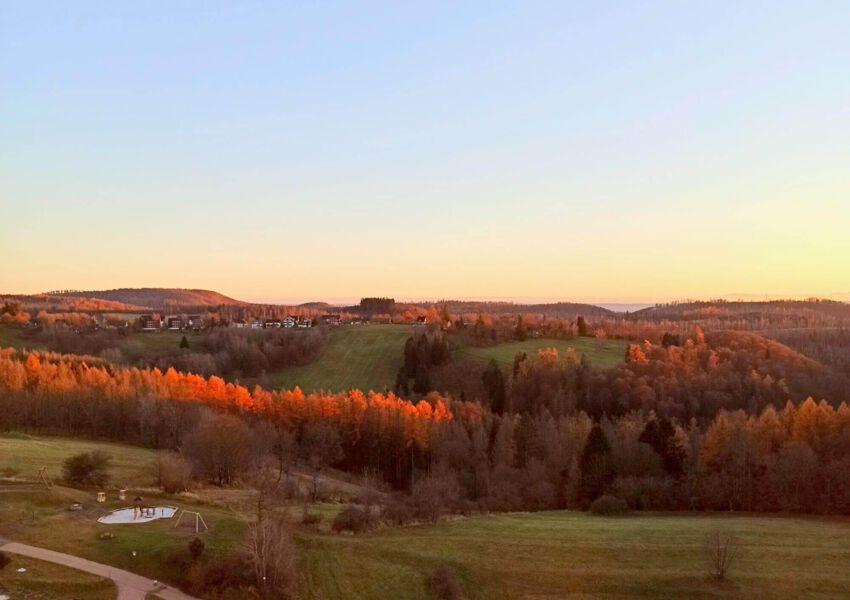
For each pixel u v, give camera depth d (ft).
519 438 382.01
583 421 383.86
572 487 321.32
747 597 184.96
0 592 166.50
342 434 424.46
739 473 297.33
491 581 195.93
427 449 398.83
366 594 188.44
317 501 289.53
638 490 296.30
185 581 184.96
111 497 242.17
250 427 386.11
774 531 236.02
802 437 318.86
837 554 212.23
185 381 468.34
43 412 405.80
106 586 176.96
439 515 267.80
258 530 197.67
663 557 210.79
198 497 254.27
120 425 408.46
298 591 187.42
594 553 213.87
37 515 214.48
